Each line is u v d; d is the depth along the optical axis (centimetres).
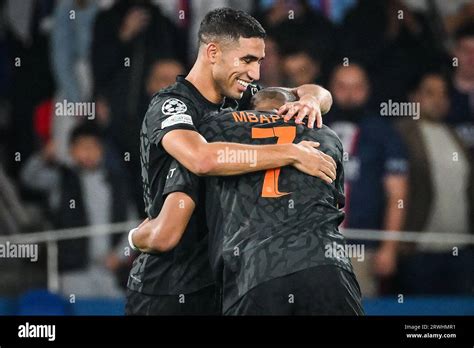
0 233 1206
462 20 1341
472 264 1200
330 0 1322
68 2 1323
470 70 1304
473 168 1227
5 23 1346
